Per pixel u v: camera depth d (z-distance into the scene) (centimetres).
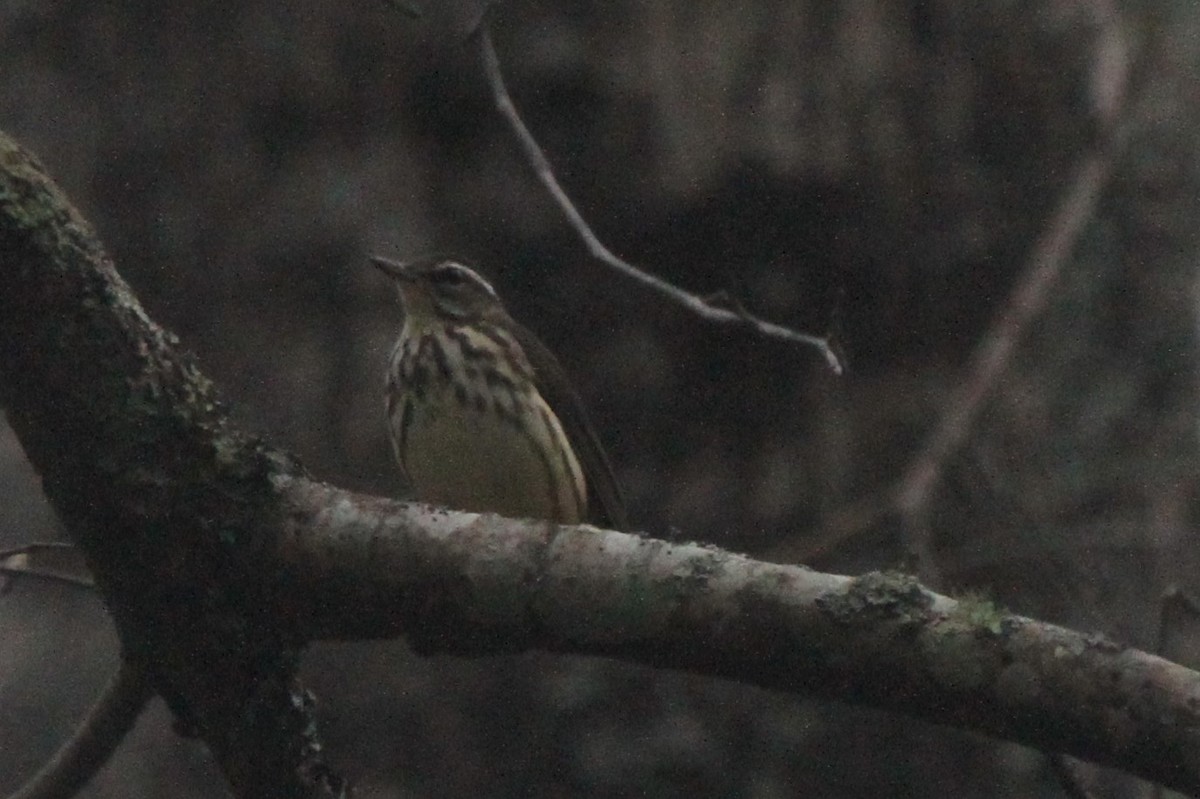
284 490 634
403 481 1292
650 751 1260
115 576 636
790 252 1303
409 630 624
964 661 555
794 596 571
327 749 1288
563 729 1275
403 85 1305
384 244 1299
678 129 1280
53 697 1416
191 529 627
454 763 1280
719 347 1312
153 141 1331
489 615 606
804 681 576
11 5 1348
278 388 1305
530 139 741
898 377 1304
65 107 1348
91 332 612
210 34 1329
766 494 1301
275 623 639
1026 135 1297
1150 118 1255
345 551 621
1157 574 1197
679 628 582
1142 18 1281
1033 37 1291
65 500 629
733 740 1261
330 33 1312
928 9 1298
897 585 569
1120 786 1208
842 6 1292
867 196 1295
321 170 1314
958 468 1211
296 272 1313
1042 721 550
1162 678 541
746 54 1284
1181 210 1248
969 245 1301
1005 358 1128
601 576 593
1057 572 1206
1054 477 1216
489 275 1303
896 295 1303
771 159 1281
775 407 1309
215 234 1324
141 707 693
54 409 616
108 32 1339
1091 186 1198
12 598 1447
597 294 1307
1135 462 1220
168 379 628
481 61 767
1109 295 1244
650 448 1310
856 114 1290
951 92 1297
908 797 1245
